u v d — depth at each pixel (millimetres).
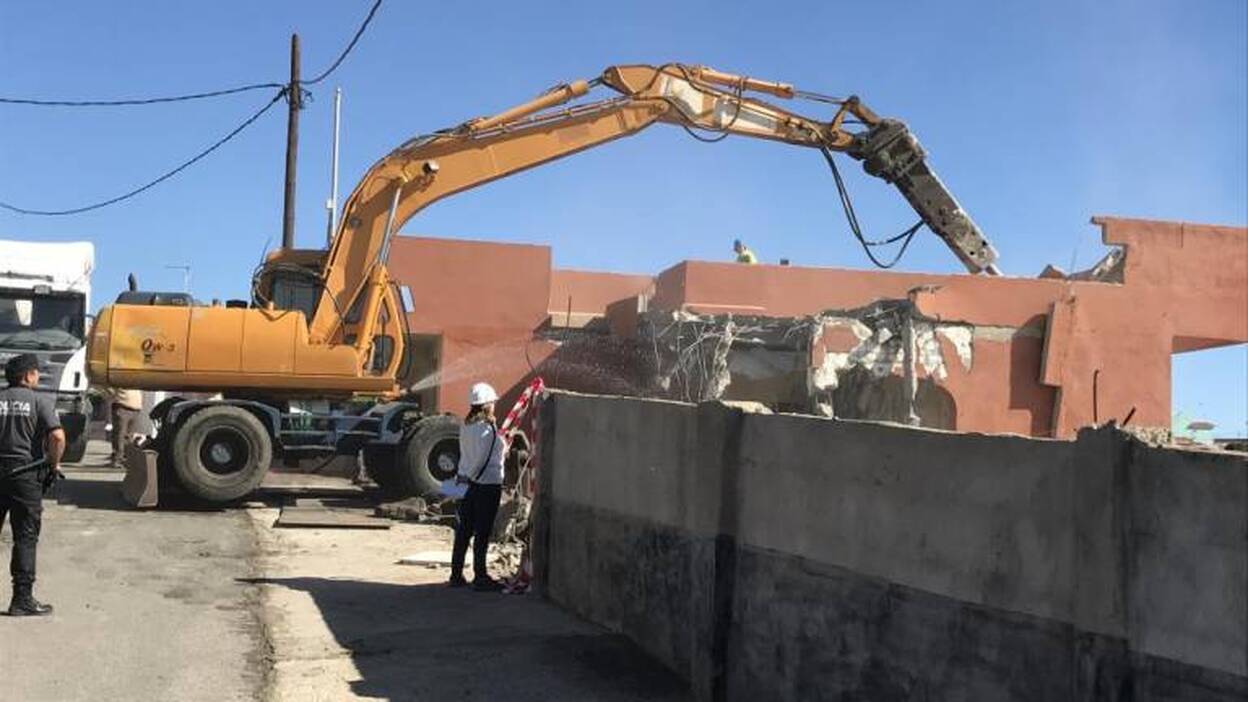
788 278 20531
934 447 4773
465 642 7473
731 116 17484
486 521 9359
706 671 6281
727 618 6258
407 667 6855
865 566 5160
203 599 8570
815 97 17953
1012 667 4297
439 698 6273
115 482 16234
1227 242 21062
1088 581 3953
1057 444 4145
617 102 16953
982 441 4516
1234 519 3443
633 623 7520
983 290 20078
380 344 15414
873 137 18094
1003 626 4352
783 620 5742
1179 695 3604
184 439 13664
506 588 9391
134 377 14141
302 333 14688
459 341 20109
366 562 10570
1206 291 20922
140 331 14203
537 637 7648
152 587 8922
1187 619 3584
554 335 20453
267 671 6691
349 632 7707
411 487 14578
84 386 16844
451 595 9117
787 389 18578
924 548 4793
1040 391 19938
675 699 6406
